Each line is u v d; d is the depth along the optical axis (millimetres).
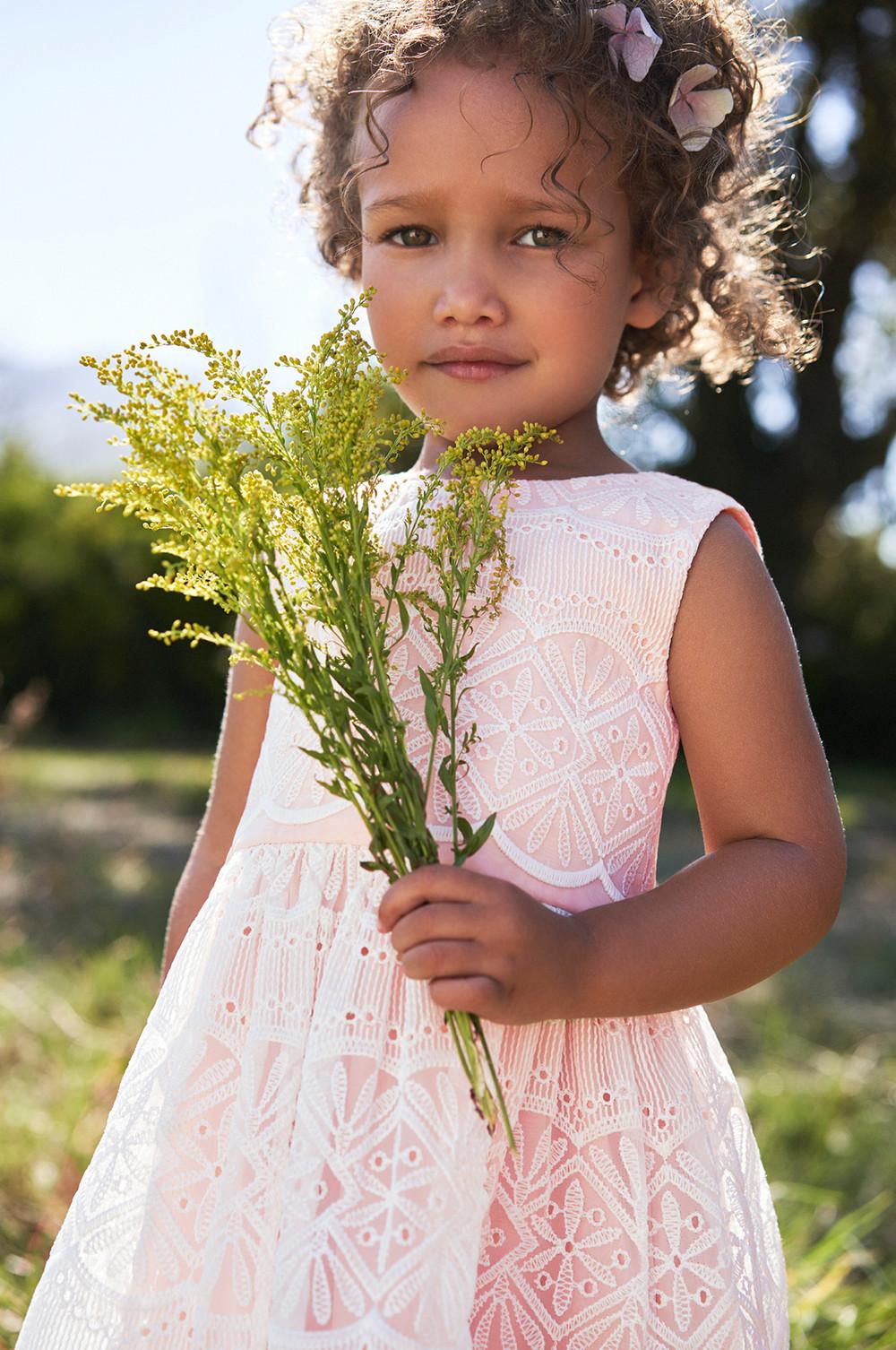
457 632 1535
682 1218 1473
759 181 2135
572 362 1649
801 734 1565
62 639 14984
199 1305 1388
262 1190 1402
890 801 12352
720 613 1572
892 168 11352
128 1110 1544
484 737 1516
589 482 1653
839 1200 3410
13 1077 3795
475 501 1481
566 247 1630
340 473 1423
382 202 1644
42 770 11242
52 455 16766
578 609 1561
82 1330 1453
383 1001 1431
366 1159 1361
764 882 1484
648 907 1446
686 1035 1597
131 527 15055
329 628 1447
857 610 16578
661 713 1590
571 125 1615
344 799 1434
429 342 1646
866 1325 2475
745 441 13375
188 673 15234
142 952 5242
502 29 1614
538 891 1489
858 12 10945
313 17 2049
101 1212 1499
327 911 1504
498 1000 1316
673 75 1801
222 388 1430
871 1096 4301
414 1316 1295
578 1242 1445
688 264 1863
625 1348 1422
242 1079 1457
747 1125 1637
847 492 13859
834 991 5613
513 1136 1444
